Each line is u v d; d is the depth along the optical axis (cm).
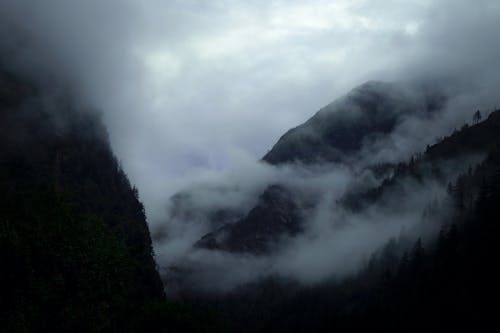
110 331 13238
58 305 12450
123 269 15312
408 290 16300
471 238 15538
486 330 12444
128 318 14312
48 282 12562
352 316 17500
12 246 12469
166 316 13612
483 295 13350
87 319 12669
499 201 16038
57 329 12019
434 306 14362
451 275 14888
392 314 15725
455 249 15650
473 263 14538
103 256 14450
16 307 11588
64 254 13450
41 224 13850
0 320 11206
